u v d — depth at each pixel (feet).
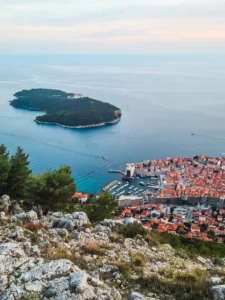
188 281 51.08
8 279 43.86
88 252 60.59
